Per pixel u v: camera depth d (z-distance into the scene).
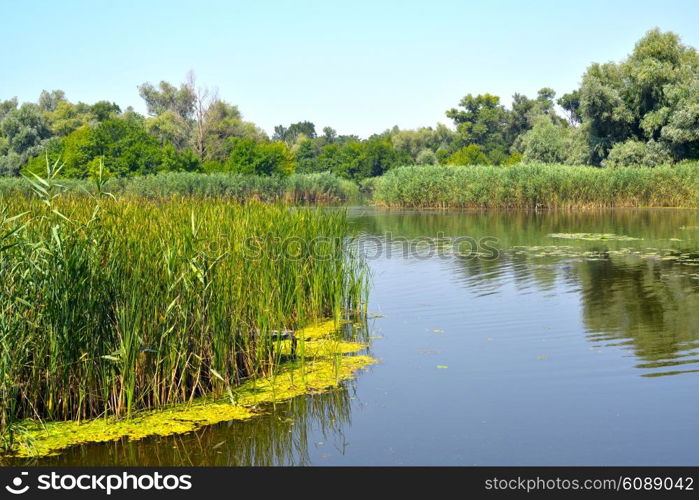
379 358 8.62
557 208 37.47
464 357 8.55
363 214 36.31
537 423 6.35
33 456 5.94
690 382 7.33
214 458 5.88
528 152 61.97
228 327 7.71
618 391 7.12
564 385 7.36
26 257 6.41
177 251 7.31
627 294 12.22
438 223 29.44
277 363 8.07
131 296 6.80
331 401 7.14
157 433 6.38
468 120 96.75
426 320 10.71
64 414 6.63
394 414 6.71
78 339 6.58
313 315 10.71
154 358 7.05
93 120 85.75
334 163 84.81
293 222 11.27
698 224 26.88
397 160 84.56
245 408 7.01
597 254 17.94
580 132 50.84
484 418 6.52
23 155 65.69
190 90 66.81
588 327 9.91
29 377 6.58
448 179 40.75
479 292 12.91
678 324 9.90
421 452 5.86
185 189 38.38
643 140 47.53
